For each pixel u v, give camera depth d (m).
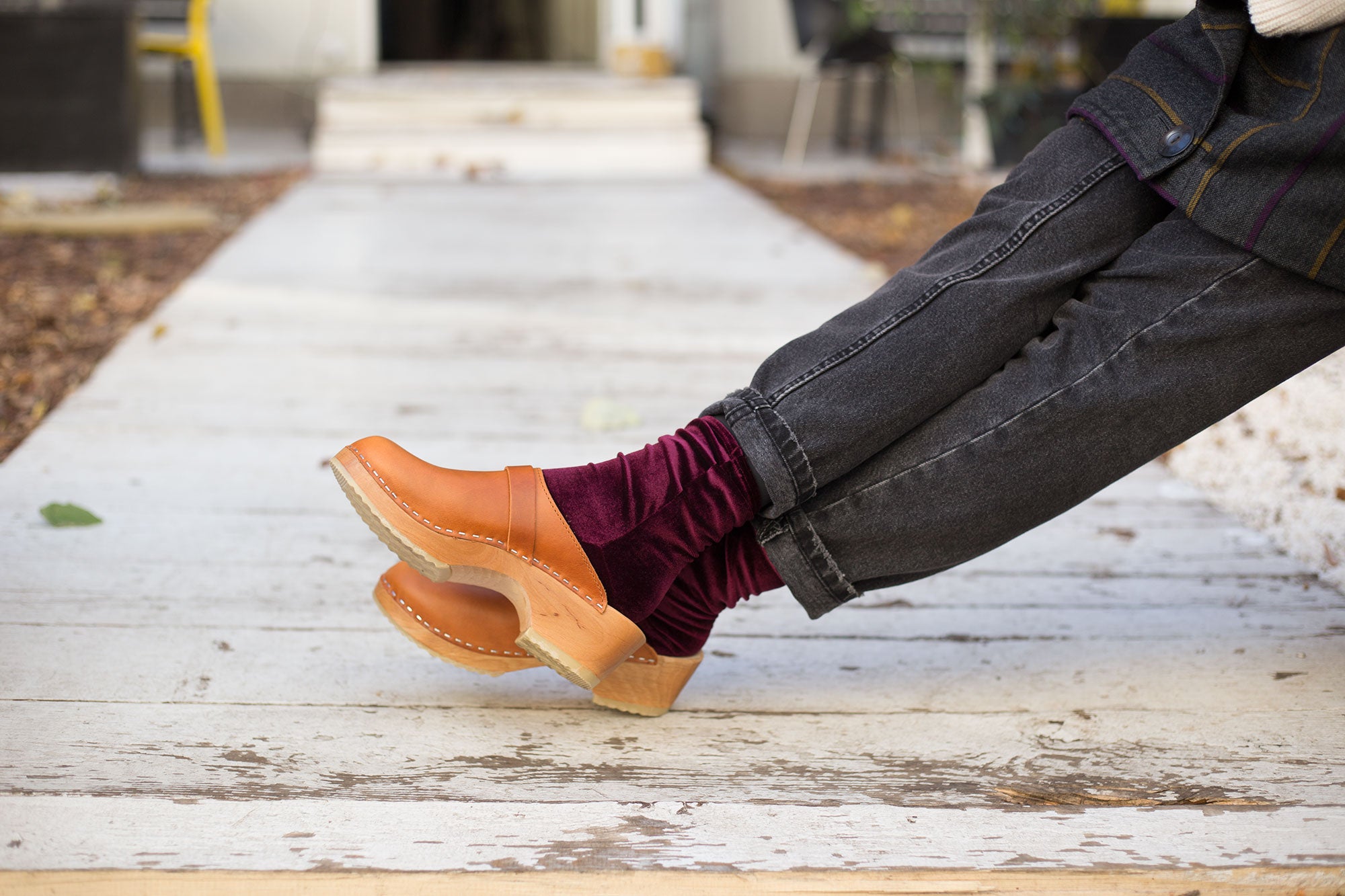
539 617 1.05
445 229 4.37
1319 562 1.59
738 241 4.22
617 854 0.97
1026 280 1.03
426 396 2.30
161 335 2.69
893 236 4.60
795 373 1.04
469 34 11.66
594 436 2.08
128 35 5.34
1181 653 1.35
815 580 1.09
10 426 2.10
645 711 1.18
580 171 6.52
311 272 3.48
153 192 5.13
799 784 1.09
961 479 1.04
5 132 5.30
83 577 1.46
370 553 1.58
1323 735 1.18
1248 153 0.95
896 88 8.22
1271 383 1.02
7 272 3.37
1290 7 0.96
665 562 1.07
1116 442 1.03
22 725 1.13
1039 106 6.11
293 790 1.05
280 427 2.09
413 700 1.22
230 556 1.55
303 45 8.02
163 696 1.20
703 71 9.16
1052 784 1.09
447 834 0.99
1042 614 1.45
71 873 0.92
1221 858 0.99
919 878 0.96
